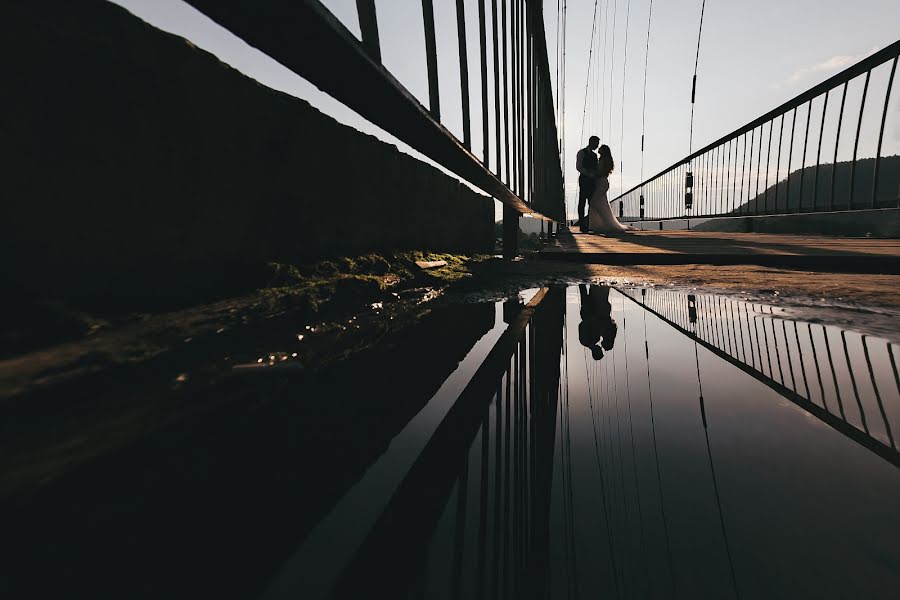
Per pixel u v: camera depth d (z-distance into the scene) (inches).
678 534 13.9
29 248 29.1
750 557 12.6
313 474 20.2
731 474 18.3
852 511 15.5
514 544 13.7
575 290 90.7
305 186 62.7
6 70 27.6
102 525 15.9
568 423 25.7
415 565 13.6
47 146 30.0
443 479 19.3
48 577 12.9
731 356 40.3
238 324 40.4
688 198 390.0
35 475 19.0
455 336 51.6
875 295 69.7
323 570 13.7
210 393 30.2
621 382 33.1
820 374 34.1
